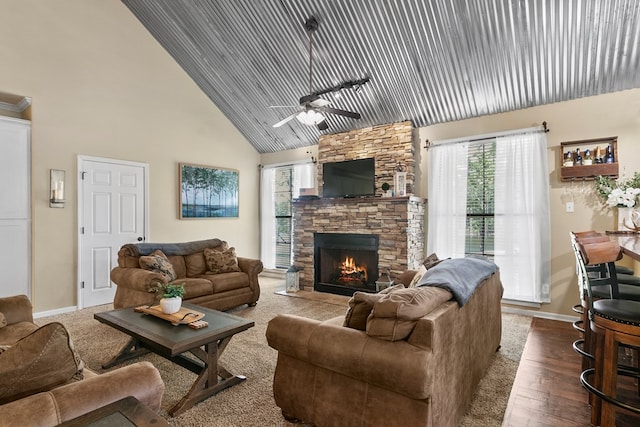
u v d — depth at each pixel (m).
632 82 3.69
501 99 4.36
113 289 4.91
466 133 4.78
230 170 6.56
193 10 4.77
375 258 5.09
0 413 1.00
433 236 4.94
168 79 5.64
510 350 3.14
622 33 3.35
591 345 2.28
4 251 3.99
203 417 2.09
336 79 4.96
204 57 5.49
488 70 4.11
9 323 2.46
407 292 1.78
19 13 4.12
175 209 5.70
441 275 2.13
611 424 1.72
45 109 4.31
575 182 4.04
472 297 2.25
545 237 4.16
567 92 4.01
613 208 3.82
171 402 2.26
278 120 6.20
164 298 2.75
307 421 1.93
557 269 4.12
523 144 4.27
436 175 4.93
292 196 6.64
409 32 4.02
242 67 5.41
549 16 3.41
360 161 5.41
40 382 1.15
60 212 4.42
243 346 3.20
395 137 5.20
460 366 1.99
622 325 1.67
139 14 5.18
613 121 3.83
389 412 1.65
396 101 4.96
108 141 4.89
